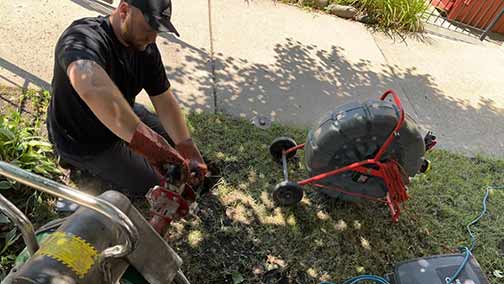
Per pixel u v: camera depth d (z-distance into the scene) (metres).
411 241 2.76
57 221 1.41
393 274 2.45
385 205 2.91
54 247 1.04
